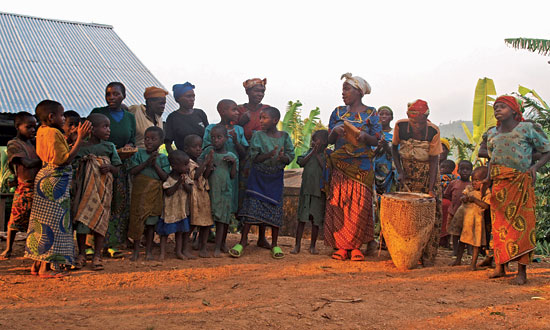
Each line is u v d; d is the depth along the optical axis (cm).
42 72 1012
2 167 1506
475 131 1330
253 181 620
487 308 381
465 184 699
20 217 538
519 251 478
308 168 645
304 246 708
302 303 391
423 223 538
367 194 606
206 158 588
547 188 1011
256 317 352
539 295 429
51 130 469
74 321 337
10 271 496
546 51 1048
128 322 336
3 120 947
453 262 605
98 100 970
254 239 745
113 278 475
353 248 606
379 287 457
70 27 1249
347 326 337
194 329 322
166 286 452
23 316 345
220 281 475
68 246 486
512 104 486
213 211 595
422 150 588
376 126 603
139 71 1162
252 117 677
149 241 571
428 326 337
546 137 493
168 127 656
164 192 574
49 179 473
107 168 520
